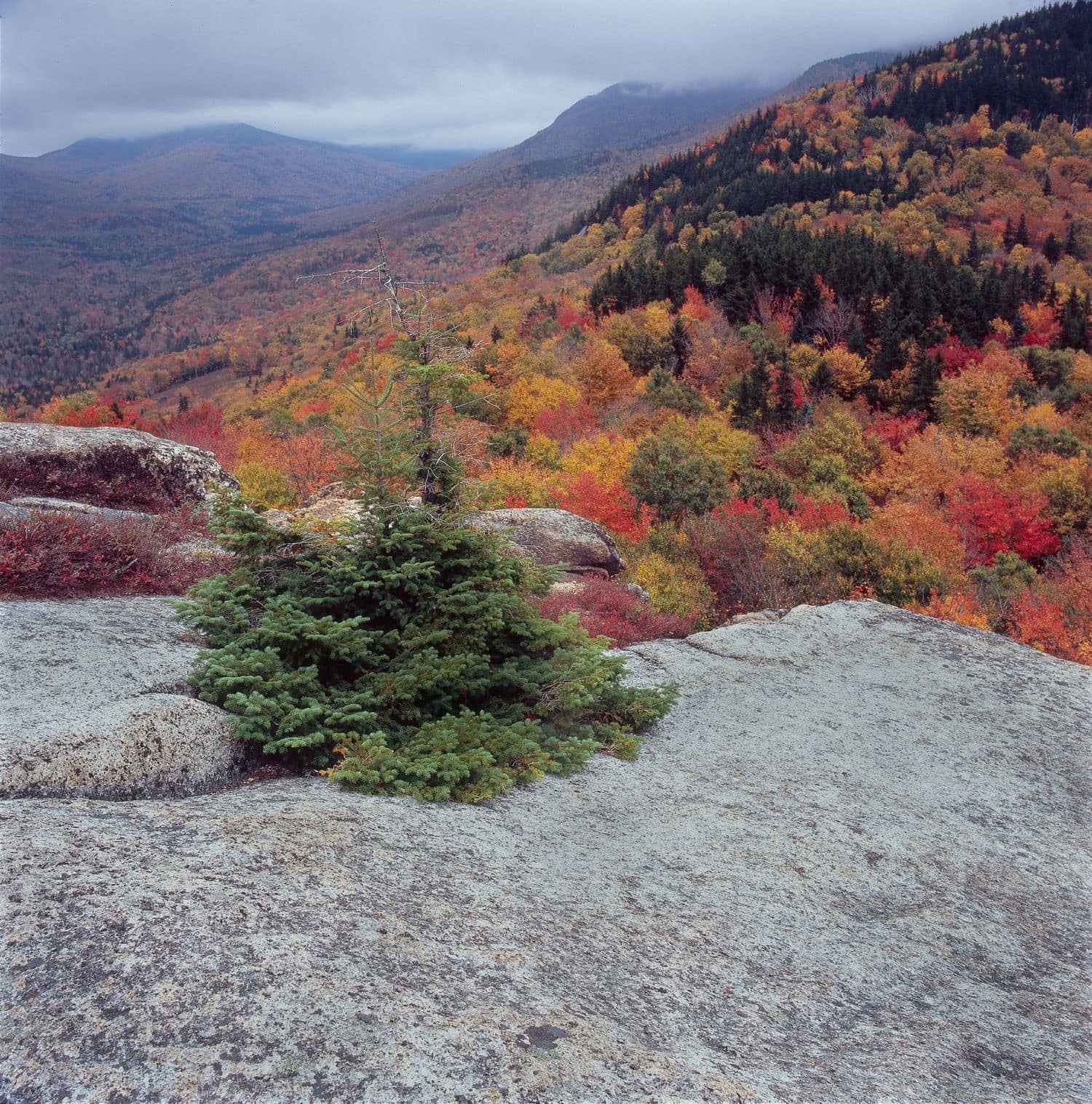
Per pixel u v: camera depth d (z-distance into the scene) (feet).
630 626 36.52
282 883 10.92
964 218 464.65
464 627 19.53
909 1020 11.80
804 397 199.11
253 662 16.87
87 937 8.99
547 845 14.94
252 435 118.11
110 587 24.72
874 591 76.95
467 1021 8.91
